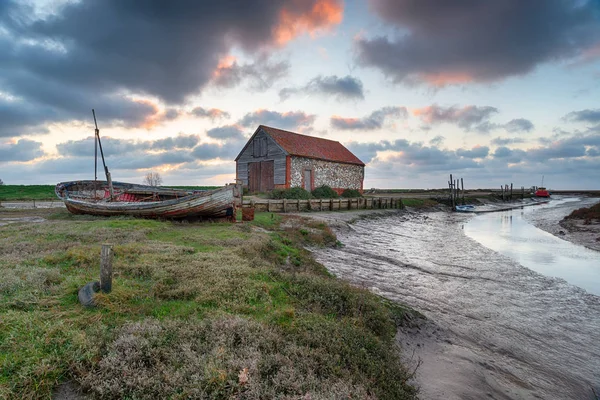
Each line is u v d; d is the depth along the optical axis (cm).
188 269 755
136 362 402
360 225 2378
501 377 555
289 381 374
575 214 3186
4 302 525
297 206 2783
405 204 4350
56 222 1513
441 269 1276
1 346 404
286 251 1222
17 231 1244
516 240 2073
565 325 791
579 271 1309
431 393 481
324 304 666
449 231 2456
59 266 765
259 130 3575
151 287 632
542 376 572
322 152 3834
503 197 6888
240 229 1477
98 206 1802
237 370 388
